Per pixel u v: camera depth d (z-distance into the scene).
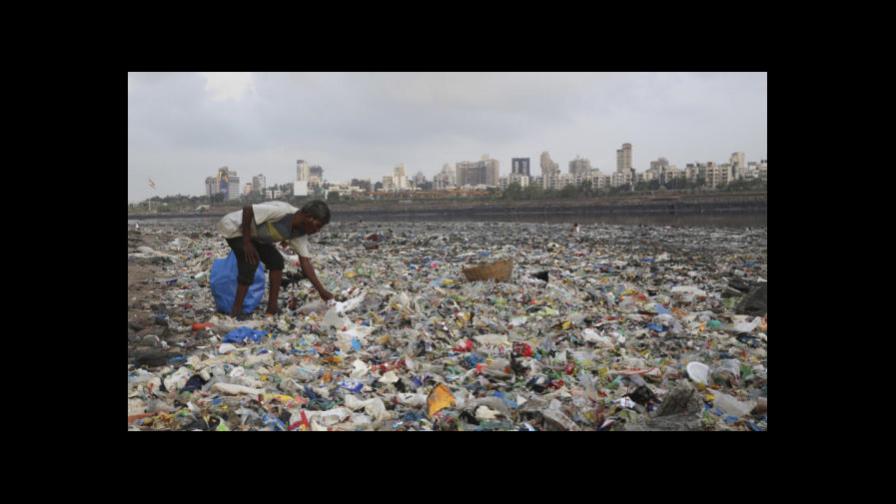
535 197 106.19
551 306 7.78
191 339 6.03
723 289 9.40
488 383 4.71
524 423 3.91
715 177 155.00
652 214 61.75
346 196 112.06
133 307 7.46
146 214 72.56
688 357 5.45
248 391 4.32
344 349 5.71
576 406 4.18
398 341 5.92
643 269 12.29
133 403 3.91
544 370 5.07
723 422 3.86
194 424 3.68
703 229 28.03
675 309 7.81
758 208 63.19
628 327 6.71
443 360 5.39
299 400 4.25
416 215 80.25
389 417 4.02
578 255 15.27
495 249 16.88
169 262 12.59
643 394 4.34
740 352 5.62
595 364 5.28
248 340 5.93
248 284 6.83
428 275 10.83
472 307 7.66
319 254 14.07
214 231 23.25
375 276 10.57
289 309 7.36
